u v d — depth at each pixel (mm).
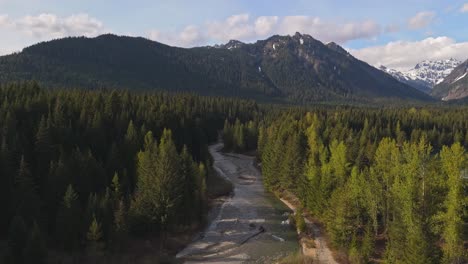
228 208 82188
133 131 83875
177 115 118938
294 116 163375
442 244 51688
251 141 153125
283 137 108625
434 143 146875
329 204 65188
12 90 105562
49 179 60469
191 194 72438
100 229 53312
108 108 99125
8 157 59188
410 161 54688
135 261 53312
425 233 46156
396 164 58281
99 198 61594
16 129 73250
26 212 53094
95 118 84125
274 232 68625
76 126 84188
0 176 56094
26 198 53969
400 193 50375
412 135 138500
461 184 46781
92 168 66562
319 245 61906
